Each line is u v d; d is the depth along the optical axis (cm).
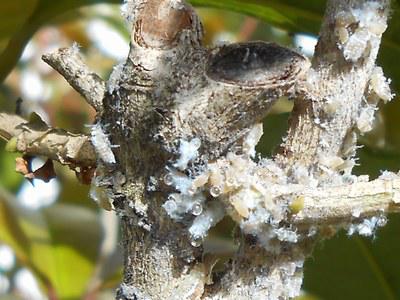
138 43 11
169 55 11
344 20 11
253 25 27
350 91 11
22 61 29
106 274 19
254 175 11
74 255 19
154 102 11
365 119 11
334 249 16
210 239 13
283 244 11
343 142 11
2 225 19
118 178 11
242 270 11
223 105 11
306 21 15
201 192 11
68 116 29
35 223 19
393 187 11
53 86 29
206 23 28
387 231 15
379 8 11
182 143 11
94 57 27
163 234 11
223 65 11
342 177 11
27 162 13
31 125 12
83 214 20
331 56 11
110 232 19
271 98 11
